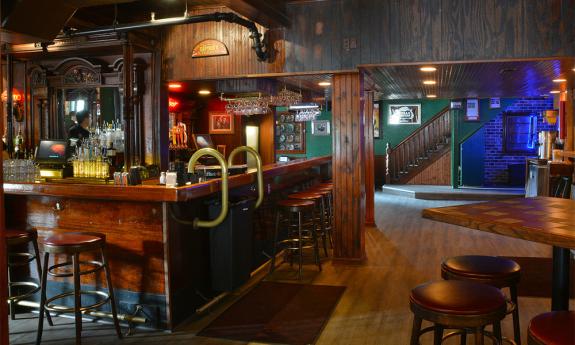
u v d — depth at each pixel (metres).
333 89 5.90
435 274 5.50
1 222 2.05
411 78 7.92
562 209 2.78
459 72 7.21
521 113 12.99
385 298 4.69
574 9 5.01
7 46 6.14
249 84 6.92
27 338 3.83
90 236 3.69
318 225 7.04
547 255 6.29
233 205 4.39
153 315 3.98
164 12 5.96
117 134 6.26
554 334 1.78
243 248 4.60
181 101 8.61
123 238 4.07
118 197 3.85
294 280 5.35
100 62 6.46
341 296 4.77
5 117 6.63
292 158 15.22
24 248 4.52
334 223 5.98
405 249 6.74
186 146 8.59
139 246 4.03
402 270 5.69
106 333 3.92
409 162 14.13
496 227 2.36
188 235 4.25
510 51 5.19
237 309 4.43
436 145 13.93
